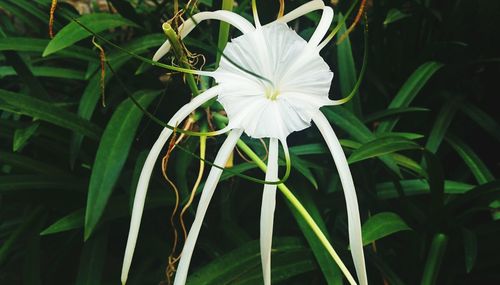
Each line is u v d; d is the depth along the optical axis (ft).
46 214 2.38
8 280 2.66
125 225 2.46
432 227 2.22
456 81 2.92
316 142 2.40
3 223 2.75
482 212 2.59
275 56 1.44
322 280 2.18
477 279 2.34
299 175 2.18
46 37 3.04
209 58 2.51
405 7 3.03
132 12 2.82
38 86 2.42
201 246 2.32
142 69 2.35
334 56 2.54
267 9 2.37
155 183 2.29
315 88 1.44
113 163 1.98
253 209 2.45
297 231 2.37
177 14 1.53
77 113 2.39
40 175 2.25
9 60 2.34
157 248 2.38
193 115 1.79
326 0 2.42
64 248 2.47
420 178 2.31
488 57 2.92
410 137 2.28
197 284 1.90
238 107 1.43
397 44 2.93
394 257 2.34
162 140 1.43
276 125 1.42
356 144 2.23
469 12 2.77
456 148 2.59
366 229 2.00
